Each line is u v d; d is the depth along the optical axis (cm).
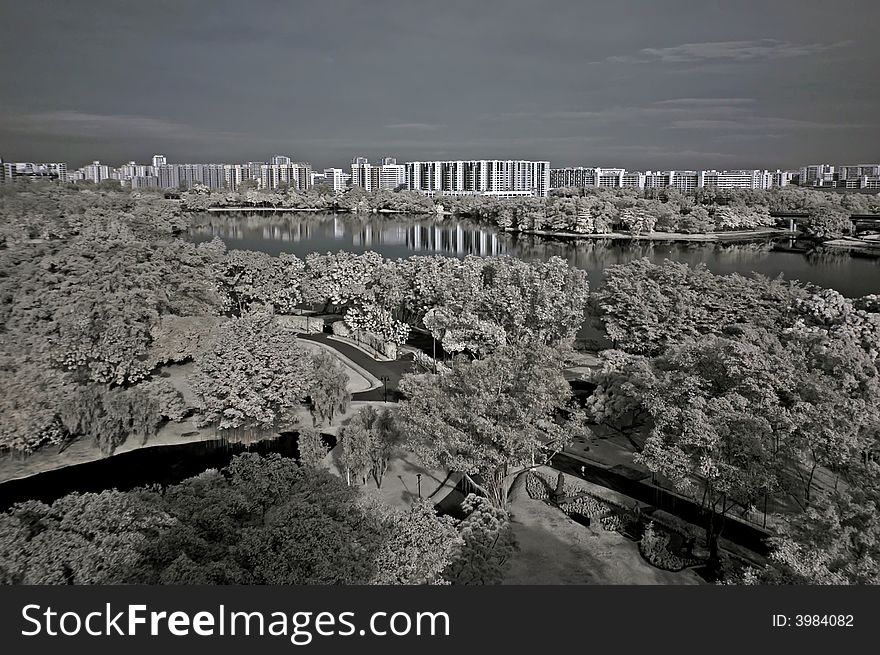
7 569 3291
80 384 8225
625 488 6400
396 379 9475
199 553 3622
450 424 5909
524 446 5691
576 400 8044
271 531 3606
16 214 19425
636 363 7225
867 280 16950
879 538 3694
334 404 8062
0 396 6900
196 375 7706
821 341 7144
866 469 4394
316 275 12838
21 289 9212
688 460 5288
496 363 6206
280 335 7762
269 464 4422
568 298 10262
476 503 5675
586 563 5272
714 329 9556
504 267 11156
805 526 4034
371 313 11256
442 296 11250
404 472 6812
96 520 3612
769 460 5188
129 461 7212
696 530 5678
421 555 3825
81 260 10112
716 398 5616
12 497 6444
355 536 3741
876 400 5988
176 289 10419
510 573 5122
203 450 7450
